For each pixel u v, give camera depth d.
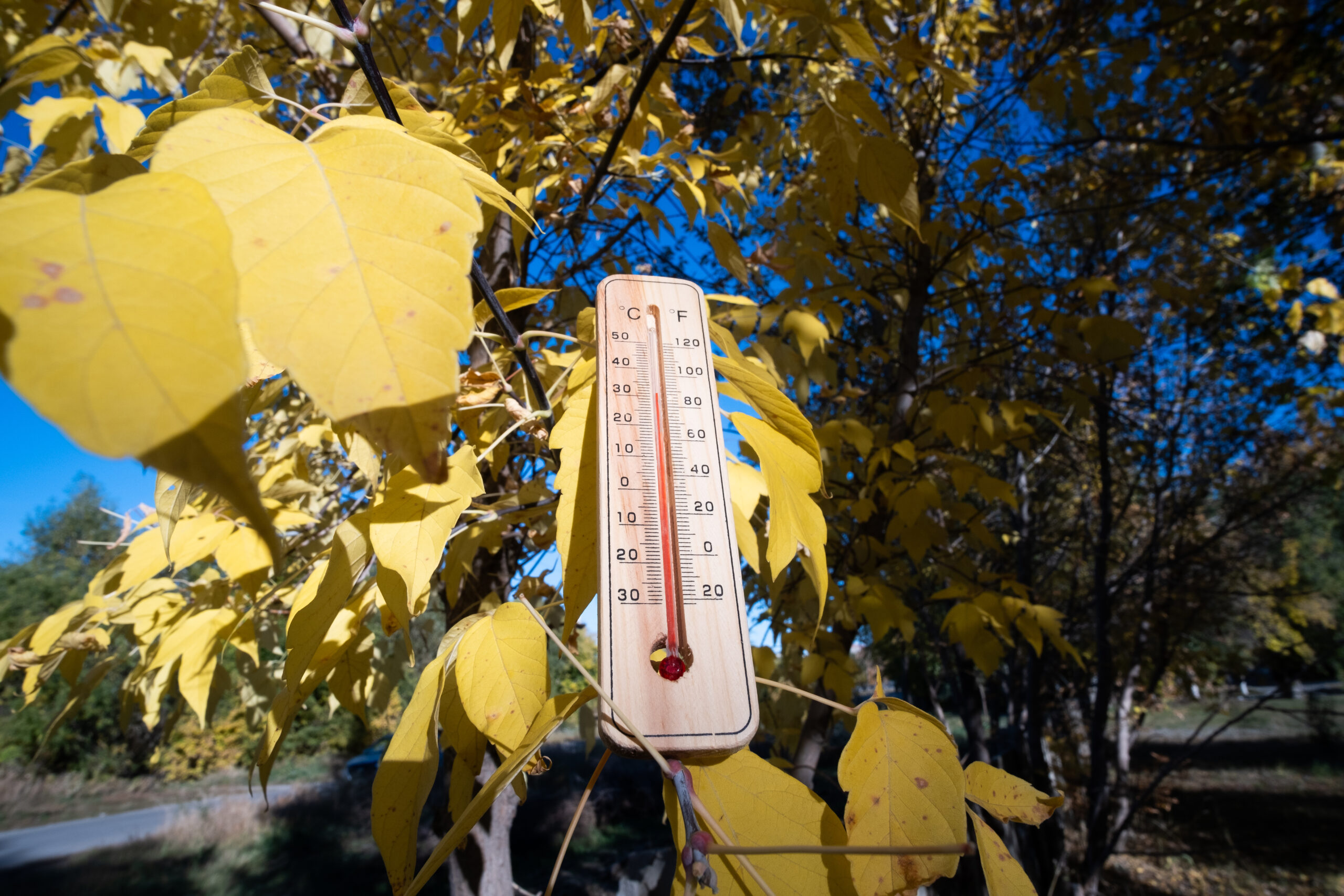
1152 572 5.86
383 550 0.92
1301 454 6.82
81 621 1.93
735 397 1.22
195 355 0.33
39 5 2.01
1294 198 5.90
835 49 1.64
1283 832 9.59
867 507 3.02
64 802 16.33
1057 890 5.37
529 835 11.02
